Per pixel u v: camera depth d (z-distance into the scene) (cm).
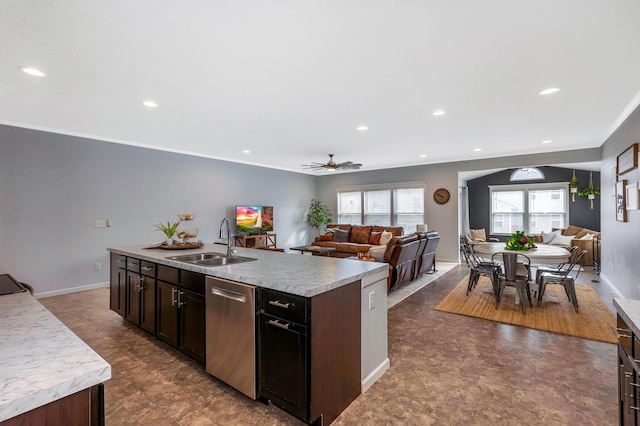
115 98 318
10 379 71
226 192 698
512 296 449
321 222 922
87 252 478
